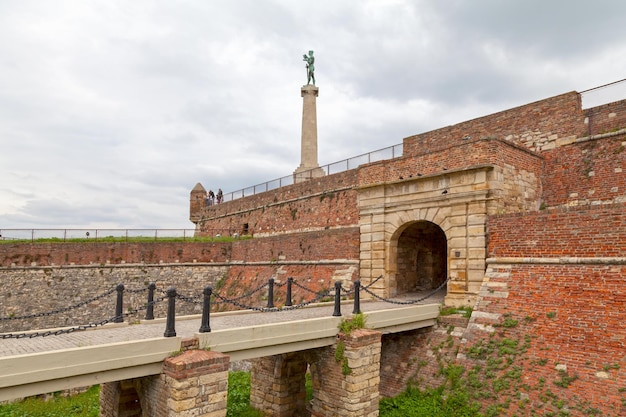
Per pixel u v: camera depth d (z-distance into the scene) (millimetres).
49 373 7828
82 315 27594
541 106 19609
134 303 29031
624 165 16531
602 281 11555
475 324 13477
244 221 39031
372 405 12094
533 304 12617
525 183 17516
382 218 18766
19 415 15898
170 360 8992
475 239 15367
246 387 17500
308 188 30828
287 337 11180
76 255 28375
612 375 10125
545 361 11336
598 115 17766
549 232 13180
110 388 11414
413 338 15055
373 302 17266
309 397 15844
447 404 12203
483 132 21609
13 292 26281
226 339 10086
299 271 24016
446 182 16516
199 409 8930
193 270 31531
